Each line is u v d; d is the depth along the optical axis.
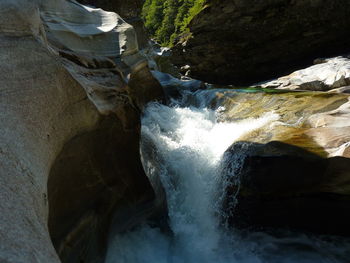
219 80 22.31
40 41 3.42
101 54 6.13
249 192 5.45
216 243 5.50
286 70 19.38
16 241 1.74
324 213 5.20
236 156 5.73
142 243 5.00
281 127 6.34
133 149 4.88
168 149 6.39
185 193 6.04
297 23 18.14
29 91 2.86
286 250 5.29
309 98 7.38
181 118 8.24
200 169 6.31
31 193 2.20
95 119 4.01
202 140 7.06
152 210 5.13
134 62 7.03
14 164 2.20
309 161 4.96
